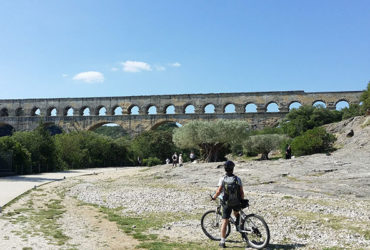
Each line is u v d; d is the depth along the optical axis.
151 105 83.06
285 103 74.44
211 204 17.38
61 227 12.16
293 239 10.65
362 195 19.09
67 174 40.91
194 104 79.44
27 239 10.17
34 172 42.31
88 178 35.56
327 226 12.12
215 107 78.25
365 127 45.88
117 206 17.42
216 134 48.75
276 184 23.86
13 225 11.99
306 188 21.69
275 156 61.16
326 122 64.06
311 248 9.66
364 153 36.47
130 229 12.05
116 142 77.81
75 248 9.48
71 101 87.06
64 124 86.19
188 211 15.60
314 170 28.66
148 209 16.23
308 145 43.94
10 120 88.94
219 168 36.22
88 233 11.39
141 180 31.92
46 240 10.19
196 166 39.00
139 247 9.80
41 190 23.55
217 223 11.15
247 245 10.10
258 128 73.75
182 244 10.17
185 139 50.84
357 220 12.97
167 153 81.69
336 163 31.39
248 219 10.19
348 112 64.62
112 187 26.36
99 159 68.69
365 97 51.16
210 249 9.71
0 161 35.16
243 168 34.31
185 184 27.06
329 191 20.45
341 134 49.38
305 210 15.12
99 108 86.31
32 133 46.06
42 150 45.84
